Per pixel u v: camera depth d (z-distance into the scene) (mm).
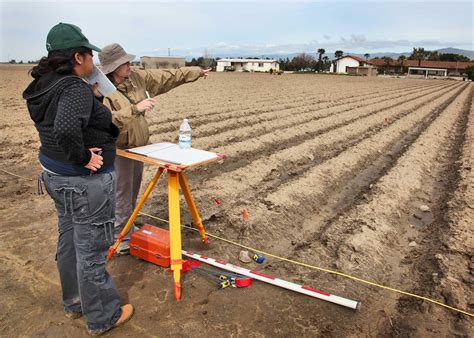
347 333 3279
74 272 3133
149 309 3432
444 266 4301
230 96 21312
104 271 3016
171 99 18766
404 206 6223
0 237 4547
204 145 9414
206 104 17031
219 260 4234
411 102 21234
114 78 3545
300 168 8023
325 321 3406
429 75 93438
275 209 5633
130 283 3779
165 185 6438
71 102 2387
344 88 31906
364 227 5133
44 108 2488
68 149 2432
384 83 43281
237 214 5332
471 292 3863
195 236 4797
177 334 3160
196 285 3793
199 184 6688
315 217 5770
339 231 5137
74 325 3211
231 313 3434
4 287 3650
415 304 3711
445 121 14211
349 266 4305
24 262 4062
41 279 3797
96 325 3037
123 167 3852
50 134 2549
